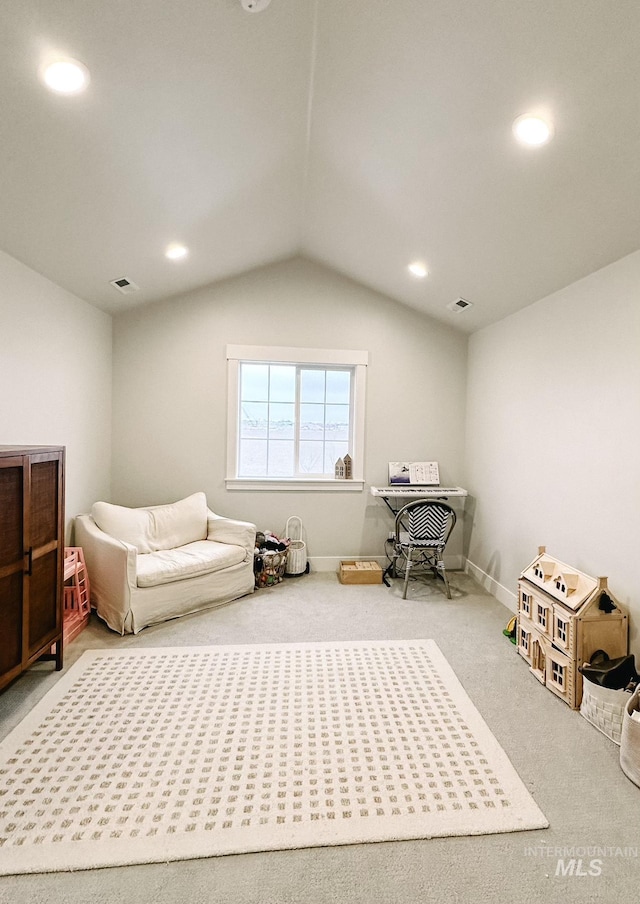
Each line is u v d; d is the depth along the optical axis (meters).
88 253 2.64
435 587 3.57
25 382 2.54
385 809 1.45
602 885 1.22
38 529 2.05
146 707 1.96
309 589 3.47
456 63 1.54
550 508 2.72
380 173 2.29
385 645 2.58
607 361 2.25
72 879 1.22
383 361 3.92
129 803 1.45
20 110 1.59
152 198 2.32
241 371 3.88
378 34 1.54
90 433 3.34
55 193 2.06
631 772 1.59
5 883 1.20
